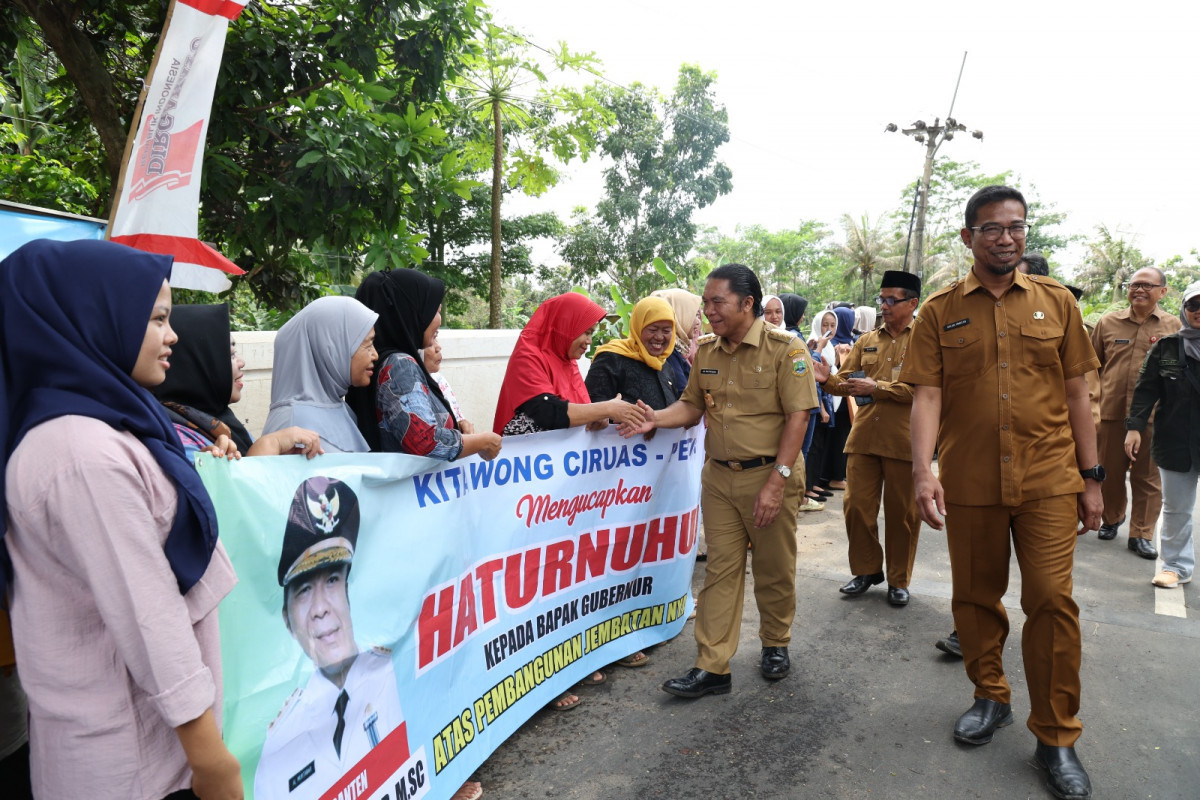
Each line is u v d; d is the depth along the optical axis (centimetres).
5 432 128
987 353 291
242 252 650
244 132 584
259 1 577
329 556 210
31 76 740
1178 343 496
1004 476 287
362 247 640
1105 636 419
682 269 2620
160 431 139
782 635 366
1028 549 288
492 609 293
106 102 547
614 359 397
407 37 614
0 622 180
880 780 286
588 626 353
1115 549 587
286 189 561
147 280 135
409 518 243
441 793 256
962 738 308
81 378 130
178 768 139
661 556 395
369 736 224
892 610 457
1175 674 373
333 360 235
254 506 189
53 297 130
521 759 298
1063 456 288
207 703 134
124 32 595
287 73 566
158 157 329
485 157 1249
